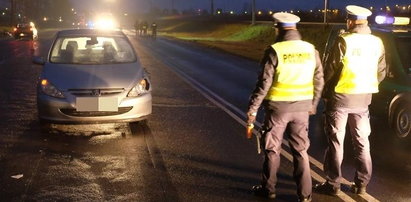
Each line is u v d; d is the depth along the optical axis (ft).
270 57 14.67
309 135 25.80
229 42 138.62
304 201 15.56
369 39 16.03
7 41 122.01
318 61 15.12
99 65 27.17
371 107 25.98
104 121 24.40
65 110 24.26
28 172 18.63
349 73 15.92
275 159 15.88
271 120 15.28
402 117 24.11
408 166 20.29
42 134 24.67
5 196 16.10
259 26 160.45
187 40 147.84
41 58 28.07
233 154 21.49
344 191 17.04
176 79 49.37
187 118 29.35
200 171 19.06
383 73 16.81
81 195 16.29
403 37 24.85
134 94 24.97
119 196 16.25
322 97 16.69
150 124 27.48
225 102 35.45
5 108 31.58
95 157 20.75
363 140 16.48
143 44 121.49
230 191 16.88
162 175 18.51
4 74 50.42
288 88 14.82
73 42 29.22
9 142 23.00
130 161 20.26
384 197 16.51
